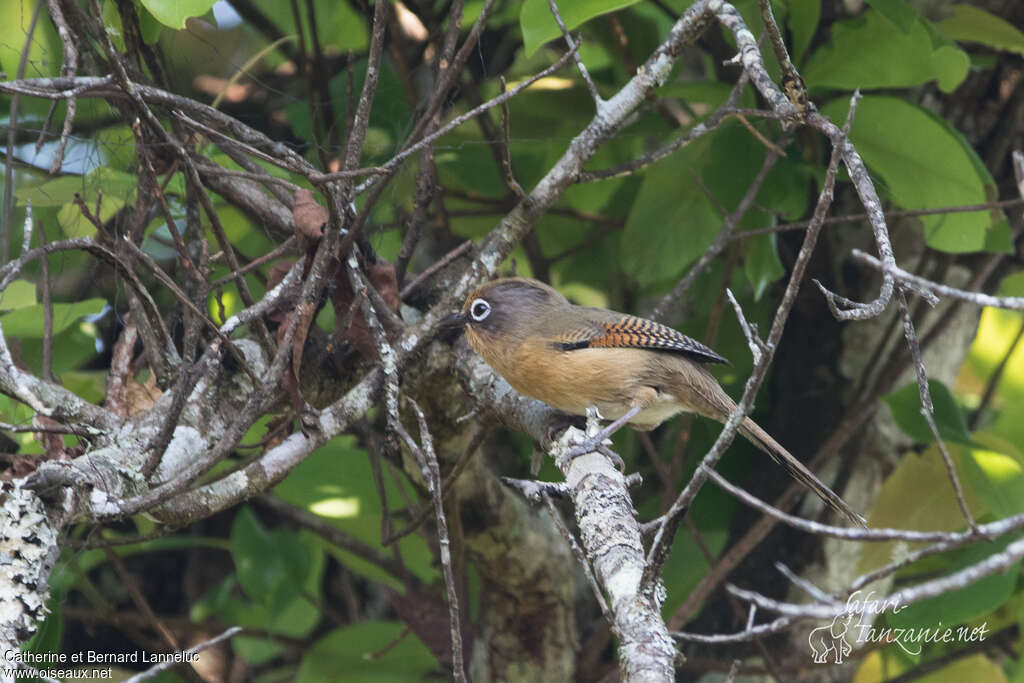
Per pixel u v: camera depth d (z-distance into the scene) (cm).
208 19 1144
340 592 1537
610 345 943
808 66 1065
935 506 1120
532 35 820
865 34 1037
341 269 832
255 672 1490
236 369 877
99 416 791
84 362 1299
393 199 1141
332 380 952
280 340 830
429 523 1294
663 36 1355
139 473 733
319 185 712
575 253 1510
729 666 1178
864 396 1230
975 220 1061
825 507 1234
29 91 660
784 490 1273
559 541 1209
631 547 654
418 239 880
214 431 834
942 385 1111
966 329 1295
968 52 1267
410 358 880
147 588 1481
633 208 1214
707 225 1208
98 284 1112
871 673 1263
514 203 1335
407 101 1218
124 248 859
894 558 1125
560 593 1188
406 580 1212
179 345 1007
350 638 1301
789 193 1095
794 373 1310
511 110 1348
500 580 1170
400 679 1280
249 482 777
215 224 771
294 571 1290
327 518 1220
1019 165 564
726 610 1255
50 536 652
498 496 1124
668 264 1229
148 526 1234
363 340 852
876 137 1064
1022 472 1079
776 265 1127
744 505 1302
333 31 1382
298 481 1175
